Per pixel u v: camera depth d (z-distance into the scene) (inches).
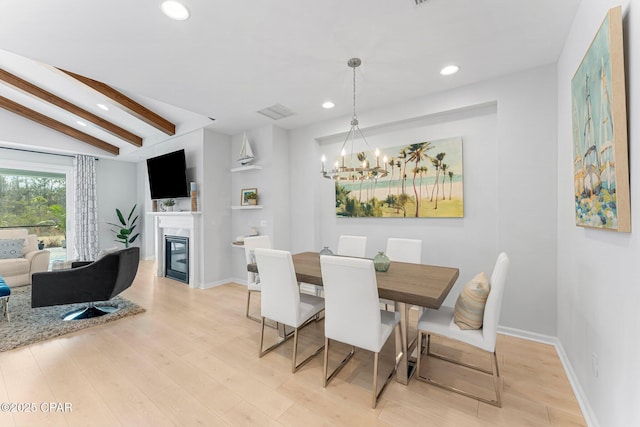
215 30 78.7
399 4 69.3
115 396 71.6
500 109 105.3
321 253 109.7
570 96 78.7
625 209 45.8
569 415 64.6
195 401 69.9
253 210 174.9
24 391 73.4
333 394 72.7
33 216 215.2
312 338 105.2
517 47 87.5
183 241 185.6
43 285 109.2
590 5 62.7
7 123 186.2
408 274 86.7
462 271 119.4
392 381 78.2
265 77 106.9
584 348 67.3
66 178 230.4
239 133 181.5
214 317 125.0
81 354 92.4
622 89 45.7
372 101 129.1
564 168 86.0
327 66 98.9
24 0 65.7
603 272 56.5
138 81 109.9
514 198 102.5
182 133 180.1
